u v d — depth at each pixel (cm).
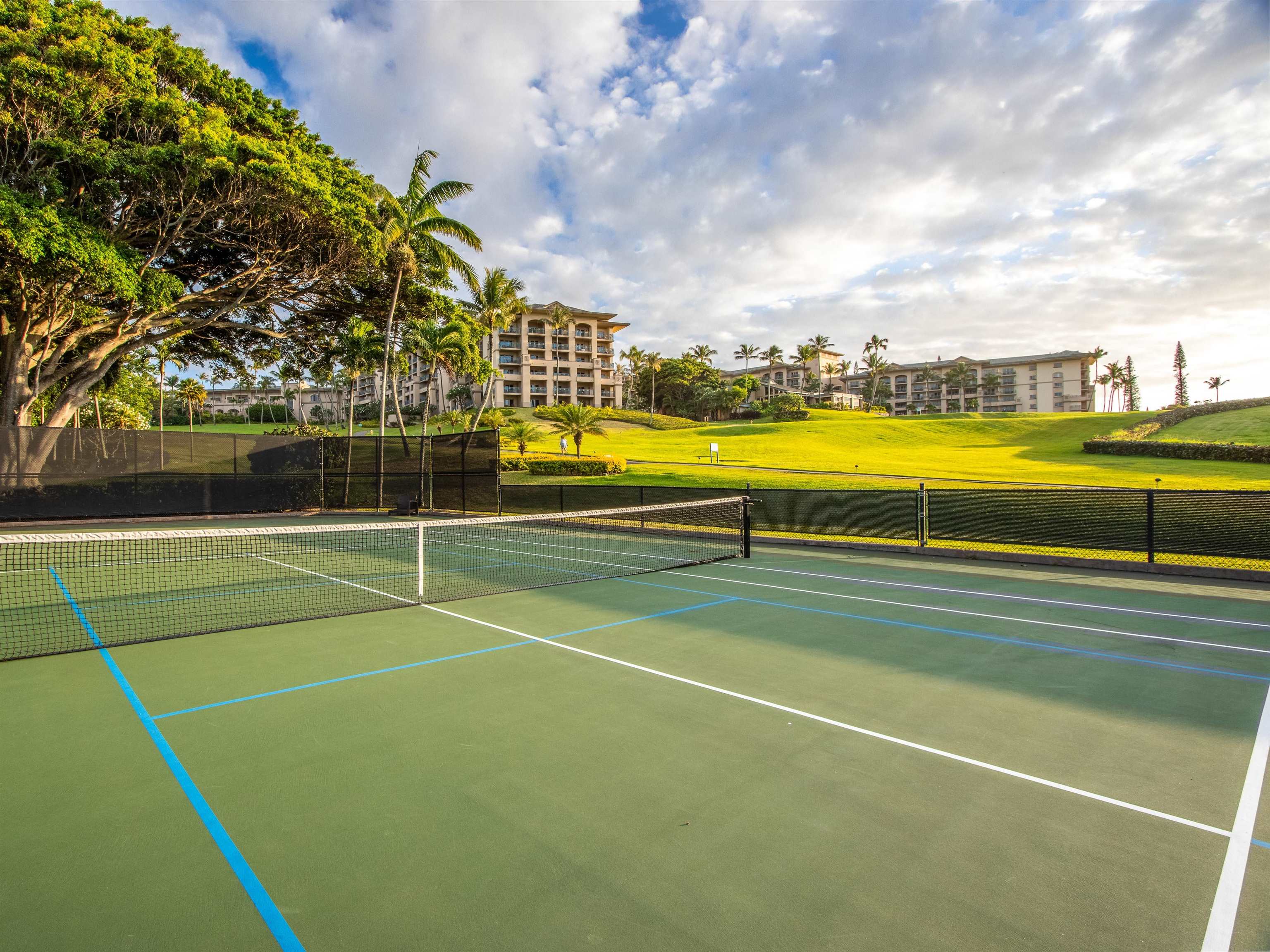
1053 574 1142
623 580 1078
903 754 403
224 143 1691
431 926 244
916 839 306
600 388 10712
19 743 416
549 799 344
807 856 291
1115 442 4331
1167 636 704
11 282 1698
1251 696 511
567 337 10506
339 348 3334
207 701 495
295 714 468
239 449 2502
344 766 383
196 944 234
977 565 1248
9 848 297
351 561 1322
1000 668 584
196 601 902
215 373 3409
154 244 2075
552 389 10306
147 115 1677
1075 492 1242
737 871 279
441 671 573
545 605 863
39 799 343
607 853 293
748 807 336
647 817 325
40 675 560
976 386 14538
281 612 820
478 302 4034
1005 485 2777
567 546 1574
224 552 1477
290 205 1870
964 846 300
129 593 962
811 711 476
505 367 10138
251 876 276
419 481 2600
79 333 2178
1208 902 259
